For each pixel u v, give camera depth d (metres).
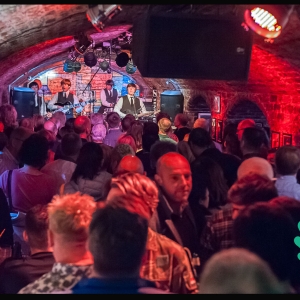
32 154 4.46
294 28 6.23
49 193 4.50
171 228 3.28
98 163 4.50
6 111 8.98
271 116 11.04
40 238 2.85
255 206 2.46
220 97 13.45
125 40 11.74
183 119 8.34
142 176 2.88
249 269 1.74
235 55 5.02
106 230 2.05
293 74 9.05
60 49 11.78
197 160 4.18
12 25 5.56
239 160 4.89
